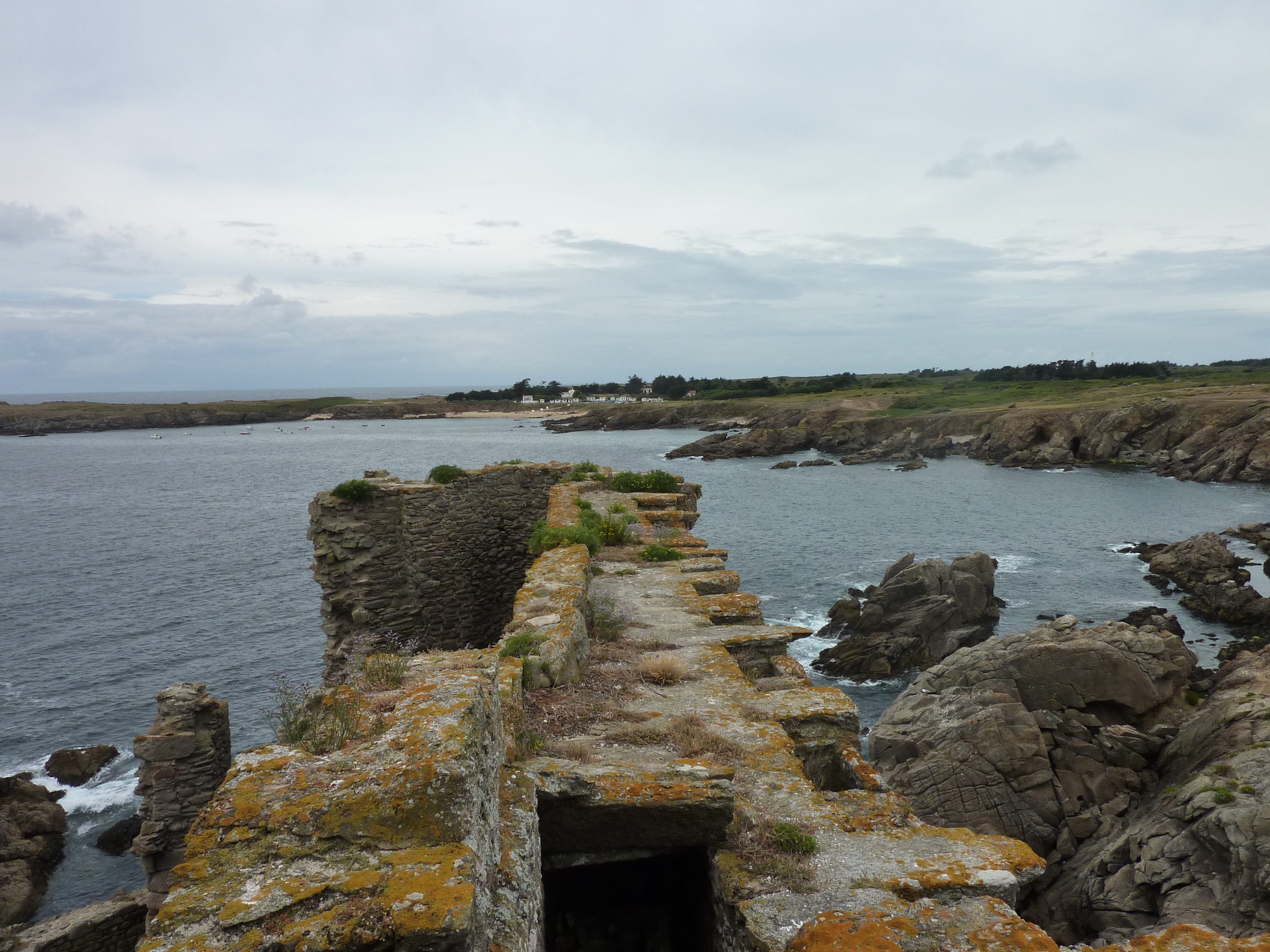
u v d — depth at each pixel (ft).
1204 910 41.78
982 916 16.12
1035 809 59.47
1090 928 48.52
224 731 56.44
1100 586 143.95
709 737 24.31
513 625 31.09
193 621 133.08
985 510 224.74
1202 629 118.93
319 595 148.36
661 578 45.09
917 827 20.71
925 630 116.57
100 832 80.28
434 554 64.08
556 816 19.69
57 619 134.82
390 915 11.79
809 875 18.31
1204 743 57.31
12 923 67.46
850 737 27.66
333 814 13.50
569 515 57.21
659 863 24.25
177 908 11.96
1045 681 69.31
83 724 98.07
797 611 134.41
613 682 29.37
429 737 15.07
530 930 15.46
